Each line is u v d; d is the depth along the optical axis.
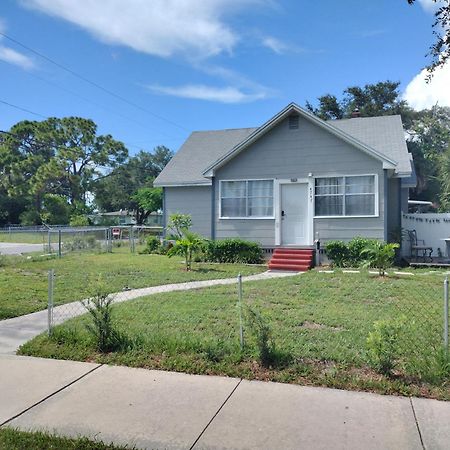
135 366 5.43
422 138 41.53
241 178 16.64
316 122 15.47
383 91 41.16
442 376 4.69
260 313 5.64
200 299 9.12
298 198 16.05
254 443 3.64
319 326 6.91
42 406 4.40
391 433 3.75
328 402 4.35
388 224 16.45
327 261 15.12
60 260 16.55
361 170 15.16
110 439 3.74
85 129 57.53
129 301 8.98
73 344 6.14
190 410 4.25
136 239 27.84
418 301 8.69
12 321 7.77
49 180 51.62
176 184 19.23
